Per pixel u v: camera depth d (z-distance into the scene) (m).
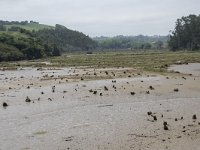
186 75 57.94
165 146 19.83
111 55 162.62
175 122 25.20
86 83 47.22
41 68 86.25
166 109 30.14
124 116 27.45
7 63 117.25
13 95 37.91
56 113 28.80
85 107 31.36
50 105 32.19
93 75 59.25
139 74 58.78
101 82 48.06
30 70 80.88
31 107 31.33
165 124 24.17
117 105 32.25
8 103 33.34
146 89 41.53
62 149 19.56
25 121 26.05
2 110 30.09
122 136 21.86
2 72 76.19
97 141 20.92
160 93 39.12
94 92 38.47
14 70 82.62
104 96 36.97
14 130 23.47
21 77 59.44
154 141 20.75
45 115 28.08
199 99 35.44
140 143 20.42
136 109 30.28
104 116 27.53
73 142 20.77
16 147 19.89
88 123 25.28
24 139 21.41
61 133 22.66
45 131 23.19
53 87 43.12
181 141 20.67
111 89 41.34
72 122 25.62
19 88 43.72
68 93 38.88
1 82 51.62
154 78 52.53
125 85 44.59
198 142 20.44
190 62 94.50
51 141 20.98
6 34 159.12
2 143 20.64
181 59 106.38
